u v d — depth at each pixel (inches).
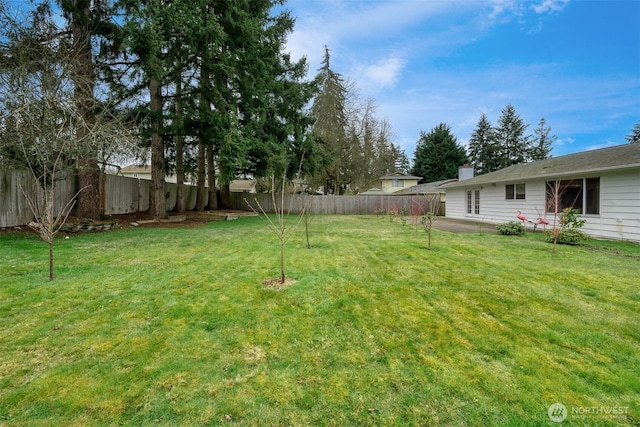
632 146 377.4
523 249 261.6
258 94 495.5
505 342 103.1
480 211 573.6
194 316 121.3
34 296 138.4
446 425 67.8
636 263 210.8
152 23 309.7
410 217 643.5
